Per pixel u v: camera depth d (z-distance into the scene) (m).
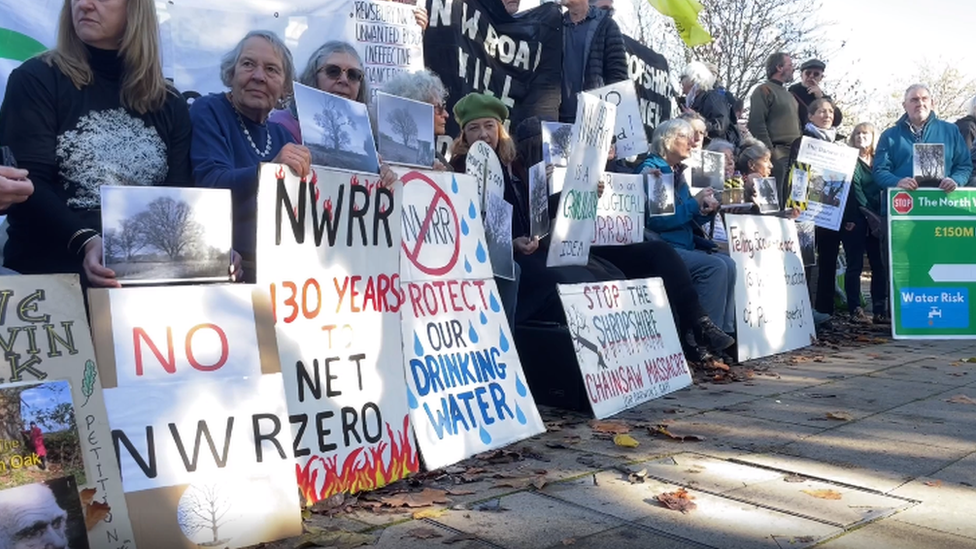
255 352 2.92
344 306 3.44
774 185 7.66
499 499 3.21
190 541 2.62
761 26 22.56
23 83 3.09
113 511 2.48
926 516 3.07
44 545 2.33
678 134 6.57
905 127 8.52
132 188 2.80
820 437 4.17
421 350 3.84
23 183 2.65
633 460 3.75
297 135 4.25
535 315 5.20
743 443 4.06
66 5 3.18
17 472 2.33
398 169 3.93
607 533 2.86
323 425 3.25
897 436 4.19
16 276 2.46
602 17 7.33
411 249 3.94
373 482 3.36
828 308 9.00
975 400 5.07
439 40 6.11
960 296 8.07
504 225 4.80
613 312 5.14
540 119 5.71
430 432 3.68
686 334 6.31
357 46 5.61
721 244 7.37
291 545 2.75
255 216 3.52
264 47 3.74
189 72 5.12
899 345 7.68
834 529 2.92
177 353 2.76
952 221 8.13
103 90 3.25
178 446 2.68
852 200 8.75
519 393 4.27
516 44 6.52
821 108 8.91
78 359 2.51
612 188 5.98
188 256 2.89
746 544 2.79
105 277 2.76
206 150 3.54
